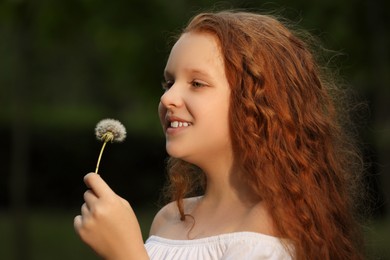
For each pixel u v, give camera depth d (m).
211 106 2.83
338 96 3.61
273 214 2.77
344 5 9.05
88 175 2.77
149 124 20.30
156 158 20.25
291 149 2.93
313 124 3.06
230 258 2.68
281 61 2.98
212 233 2.89
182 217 3.15
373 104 10.03
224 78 2.86
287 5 8.89
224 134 2.86
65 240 15.40
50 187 19.39
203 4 9.10
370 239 3.67
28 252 12.31
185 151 2.85
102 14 10.14
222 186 2.95
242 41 2.90
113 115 21.70
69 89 21.55
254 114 2.86
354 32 9.23
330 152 3.14
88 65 19.72
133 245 2.71
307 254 2.80
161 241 3.08
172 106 2.86
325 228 2.94
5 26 12.78
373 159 9.36
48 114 19.98
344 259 3.04
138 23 10.13
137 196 20.30
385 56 9.13
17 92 12.05
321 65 4.07
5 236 15.34
